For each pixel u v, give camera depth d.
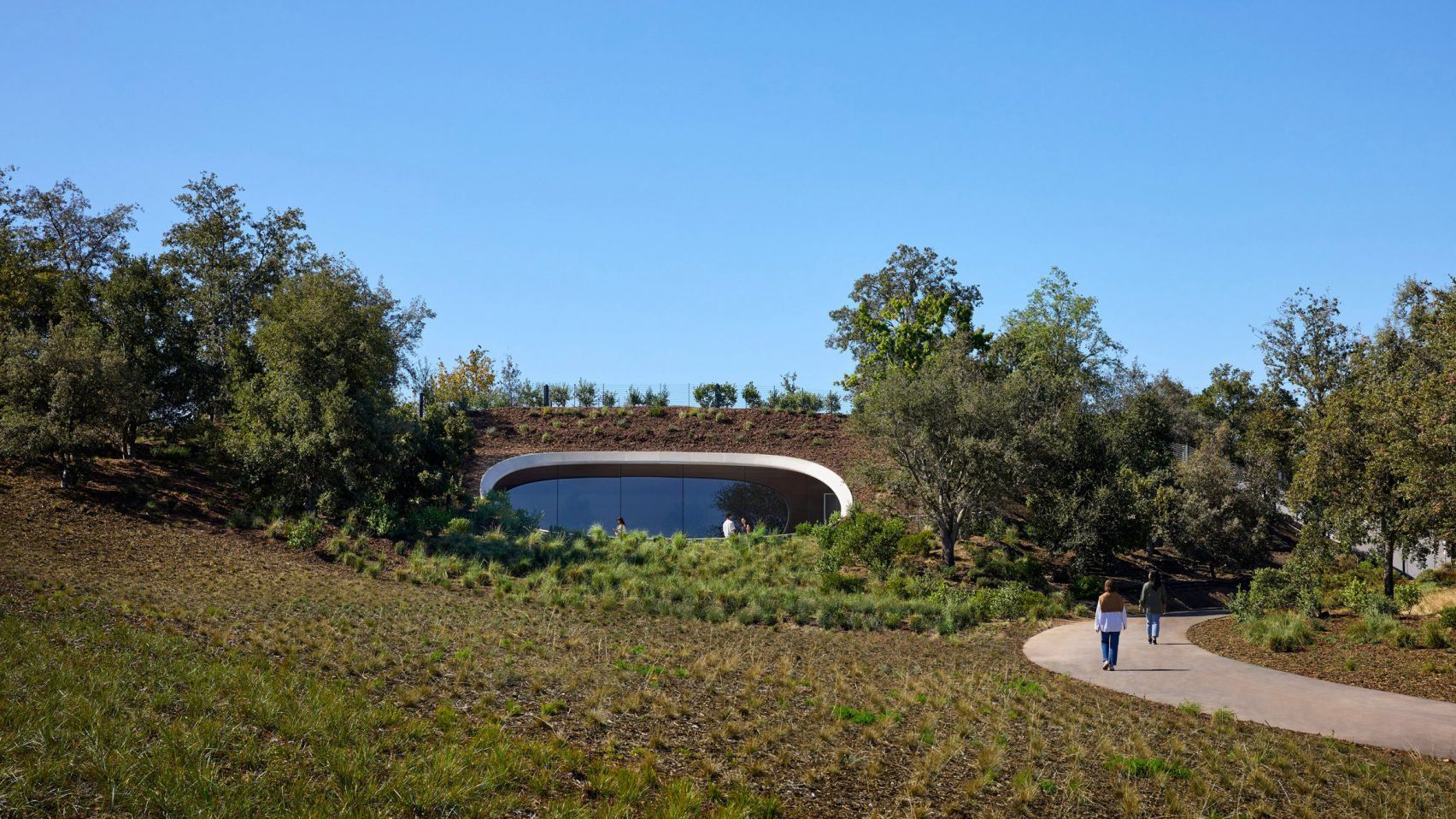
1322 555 22.14
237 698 8.98
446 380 64.44
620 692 11.40
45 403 25.20
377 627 15.20
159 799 6.34
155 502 25.86
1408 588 22.28
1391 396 18.17
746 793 8.02
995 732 10.80
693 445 43.84
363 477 28.64
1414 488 17.09
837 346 57.75
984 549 32.31
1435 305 20.88
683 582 25.78
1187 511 30.41
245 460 27.50
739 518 42.38
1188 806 8.74
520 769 7.90
